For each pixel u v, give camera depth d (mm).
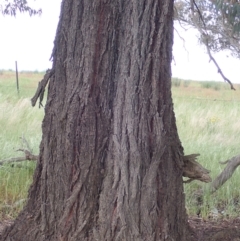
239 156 5605
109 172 3465
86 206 3484
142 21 3408
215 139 9086
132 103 3406
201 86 23625
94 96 3451
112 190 3443
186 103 13781
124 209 3410
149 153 3436
